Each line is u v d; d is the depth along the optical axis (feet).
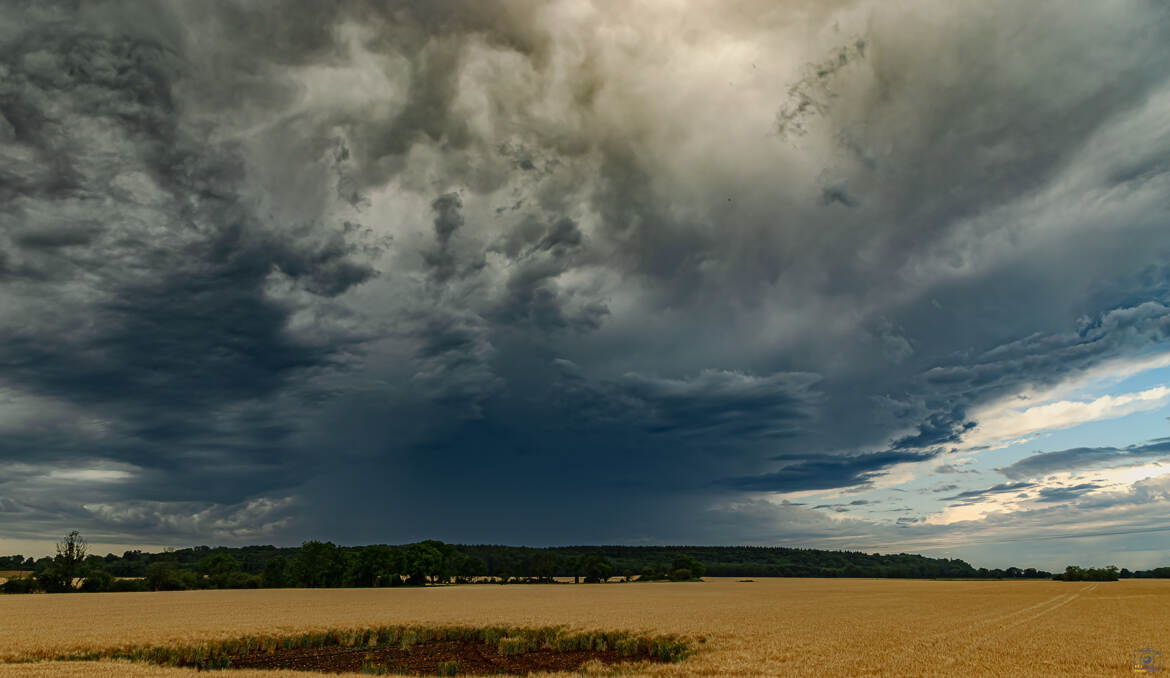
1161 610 214.07
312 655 126.72
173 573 382.63
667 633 137.39
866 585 475.72
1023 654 108.99
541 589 384.88
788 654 108.47
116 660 105.81
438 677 107.14
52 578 347.15
